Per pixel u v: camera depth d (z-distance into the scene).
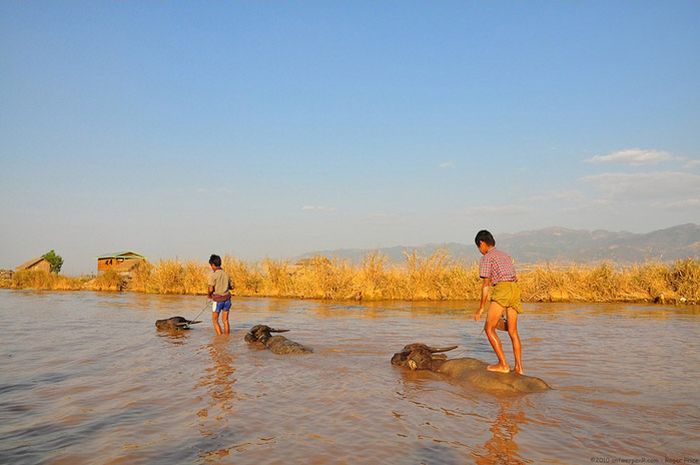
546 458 5.26
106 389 8.09
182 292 32.84
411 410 7.01
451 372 9.18
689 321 17.20
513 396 7.73
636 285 26.55
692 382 8.49
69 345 12.43
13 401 7.39
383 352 11.55
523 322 17.00
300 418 6.62
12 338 13.55
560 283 27.05
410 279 27.06
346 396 7.74
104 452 5.44
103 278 37.66
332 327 15.73
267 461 5.18
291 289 29.70
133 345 12.47
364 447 5.57
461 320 17.53
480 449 5.51
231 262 32.22
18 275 43.12
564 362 10.18
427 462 5.15
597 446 5.60
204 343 12.84
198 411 6.92
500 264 8.98
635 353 11.16
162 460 5.21
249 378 8.93
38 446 5.62
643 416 6.67
